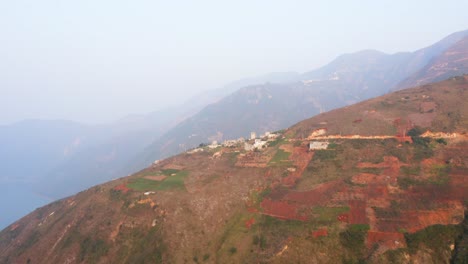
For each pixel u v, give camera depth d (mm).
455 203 68188
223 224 79250
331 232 66750
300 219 72812
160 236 79000
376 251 61438
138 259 75375
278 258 64000
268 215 77875
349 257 62250
